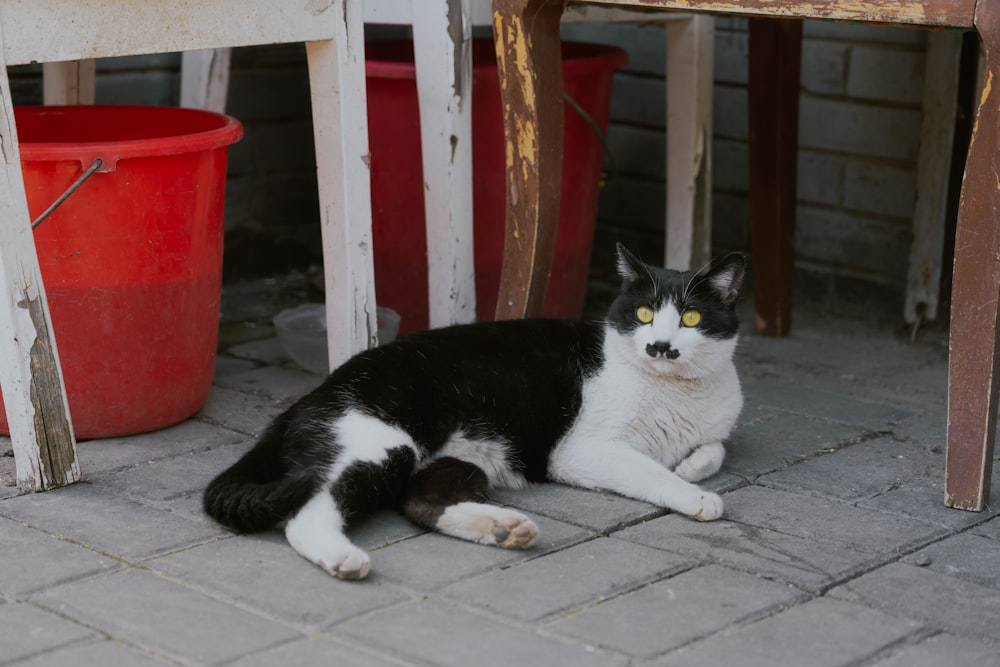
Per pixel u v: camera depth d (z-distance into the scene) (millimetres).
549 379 1996
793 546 1745
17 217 1800
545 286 2367
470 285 2527
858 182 3111
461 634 1454
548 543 1742
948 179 2891
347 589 1573
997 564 1696
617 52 2828
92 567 1625
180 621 1474
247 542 1721
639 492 1912
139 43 1888
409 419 1846
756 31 2729
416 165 2674
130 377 2145
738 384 2115
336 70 2152
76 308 2068
